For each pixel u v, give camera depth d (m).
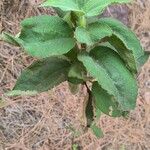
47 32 0.26
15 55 0.52
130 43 0.28
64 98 0.52
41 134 0.50
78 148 0.50
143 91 0.55
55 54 0.25
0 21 0.53
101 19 0.28
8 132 0.49
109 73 0.27
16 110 0.50
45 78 0.28
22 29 0.26
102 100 0.29
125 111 0.29
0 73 0.51
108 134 0.51
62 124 0.50
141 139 0.52
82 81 0.29
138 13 0.59
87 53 0.27
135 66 0.27
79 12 0.26
